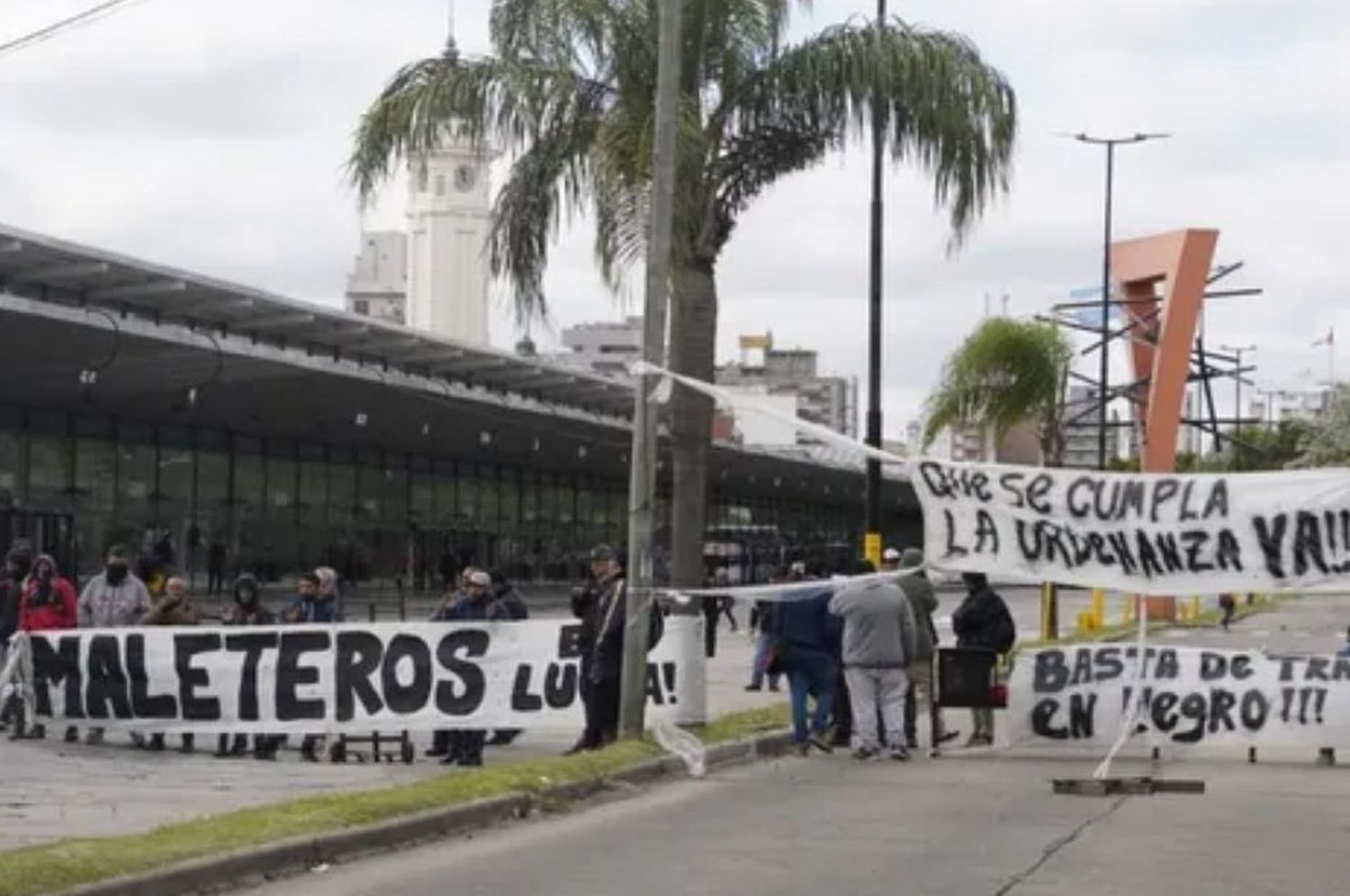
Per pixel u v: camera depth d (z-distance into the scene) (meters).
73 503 41.84
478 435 53.44
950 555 15.96
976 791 15.85
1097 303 50.53
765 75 21.69
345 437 51.94
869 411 29.25
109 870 10.23
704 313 21.50
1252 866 11.73
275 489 50.59
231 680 18.67
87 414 42.38
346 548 54.47
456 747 18.28
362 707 18.44
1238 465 100.12
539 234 21.67
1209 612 63.19
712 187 21.58
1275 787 16.17
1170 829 13.48
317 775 16.67
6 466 39.75
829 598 19.09
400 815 12.86
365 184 21.73
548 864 11.81
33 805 14.03
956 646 19.73
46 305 29.88
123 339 32.31
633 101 21.03
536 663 18.42
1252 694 17.98
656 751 17.17
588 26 21.06
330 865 11.72
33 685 19.30
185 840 11.35
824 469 74.31
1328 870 11.60
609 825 13.75
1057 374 41.91
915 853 12.27
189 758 18.14
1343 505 15.55
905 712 19.20
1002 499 15.91
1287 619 59.81
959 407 42.31
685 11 21.17
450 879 11.17
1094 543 15.84
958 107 21.33
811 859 11.99
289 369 37.28
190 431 46.50
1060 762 18.20
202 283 32.78
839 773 17.27
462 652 18.44
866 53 21.28
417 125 21.30
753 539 87.88
